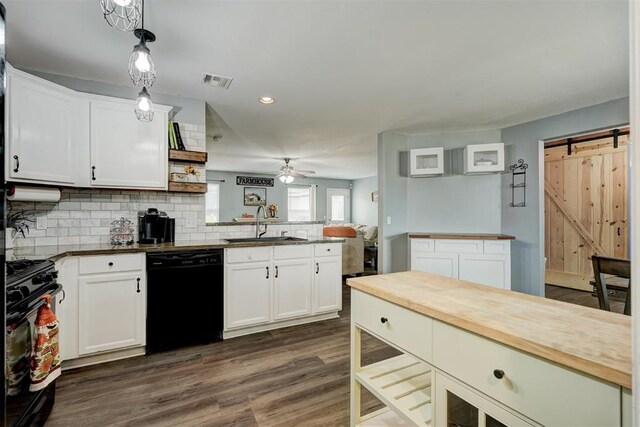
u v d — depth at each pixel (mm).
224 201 8602
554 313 1016
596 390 696
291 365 2359
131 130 2674
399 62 2408
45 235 2566
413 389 1337
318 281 3289
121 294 2396
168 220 2955
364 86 2850
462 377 981
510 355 855
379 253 4363
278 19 1884
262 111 3527
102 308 2334
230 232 3428
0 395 1125
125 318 2412
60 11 1798
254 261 2934
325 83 2787
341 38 2090
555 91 2951
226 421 1720
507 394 859
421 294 1246
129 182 2660
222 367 2320
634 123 515
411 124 4012
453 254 3898
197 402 1892
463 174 4340
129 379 2145
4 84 1167
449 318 1006
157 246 2582
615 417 667
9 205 2430
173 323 2582
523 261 3953
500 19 1889
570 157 4840
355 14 1843
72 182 2434
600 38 2084
